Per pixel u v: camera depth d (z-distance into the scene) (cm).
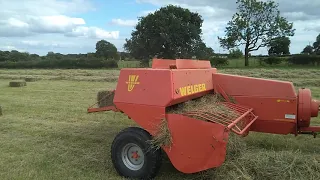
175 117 439
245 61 4706
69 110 988
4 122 838
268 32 5006
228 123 433
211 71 582
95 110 621
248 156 456
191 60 550
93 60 4238
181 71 473
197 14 5234
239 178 421
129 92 476
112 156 490
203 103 521
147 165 460
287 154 461
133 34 5050
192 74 505
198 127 424
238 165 442
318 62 3991
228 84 567
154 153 455
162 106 449
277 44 5044
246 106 554
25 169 521
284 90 529
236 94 561
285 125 536
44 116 907
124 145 477
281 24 4953
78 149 621
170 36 4772
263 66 4191
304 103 523
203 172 462
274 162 442
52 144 655
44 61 4328
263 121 548
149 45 4934
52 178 488
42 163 548
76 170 517
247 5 4969
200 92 527
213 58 4553
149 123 461
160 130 448
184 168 439
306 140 649
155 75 456
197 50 4872
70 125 804
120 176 489
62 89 1533
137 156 475
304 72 2041
